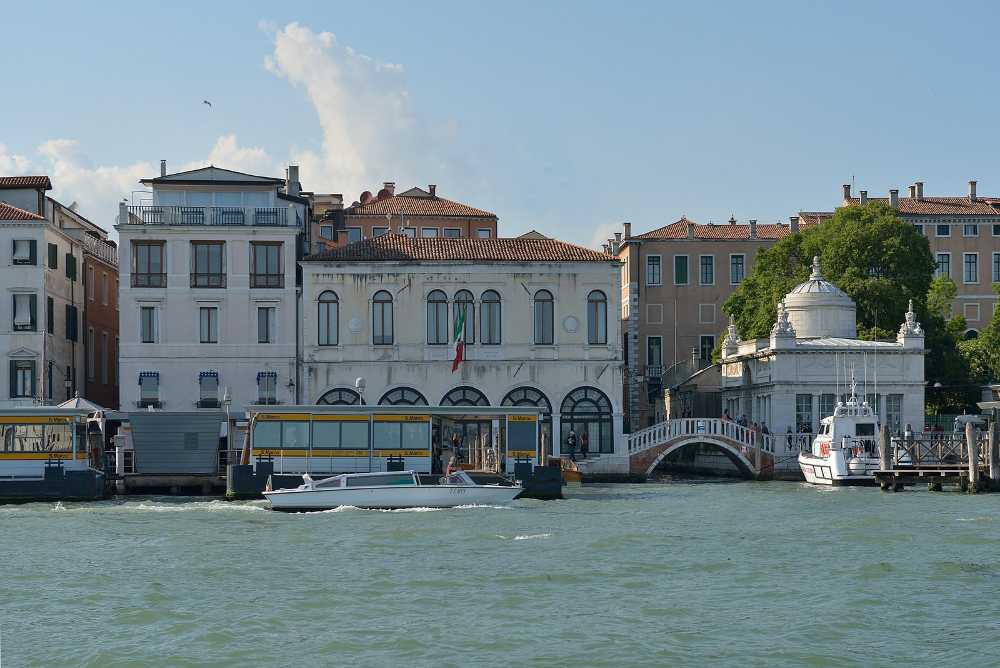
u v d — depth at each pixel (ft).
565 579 120.57
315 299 252.62
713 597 112.06
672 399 322.75
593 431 254.68
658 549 138.62
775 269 307.17
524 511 179.52
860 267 289.53
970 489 210.59
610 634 98.68
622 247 382.22
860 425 230.89
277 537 150.30
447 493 185.57
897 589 114.93
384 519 168.96
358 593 114.32
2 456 199.21
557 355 254.27
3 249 248.93
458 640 97.04
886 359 257.75
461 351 247.50
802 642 96.37
